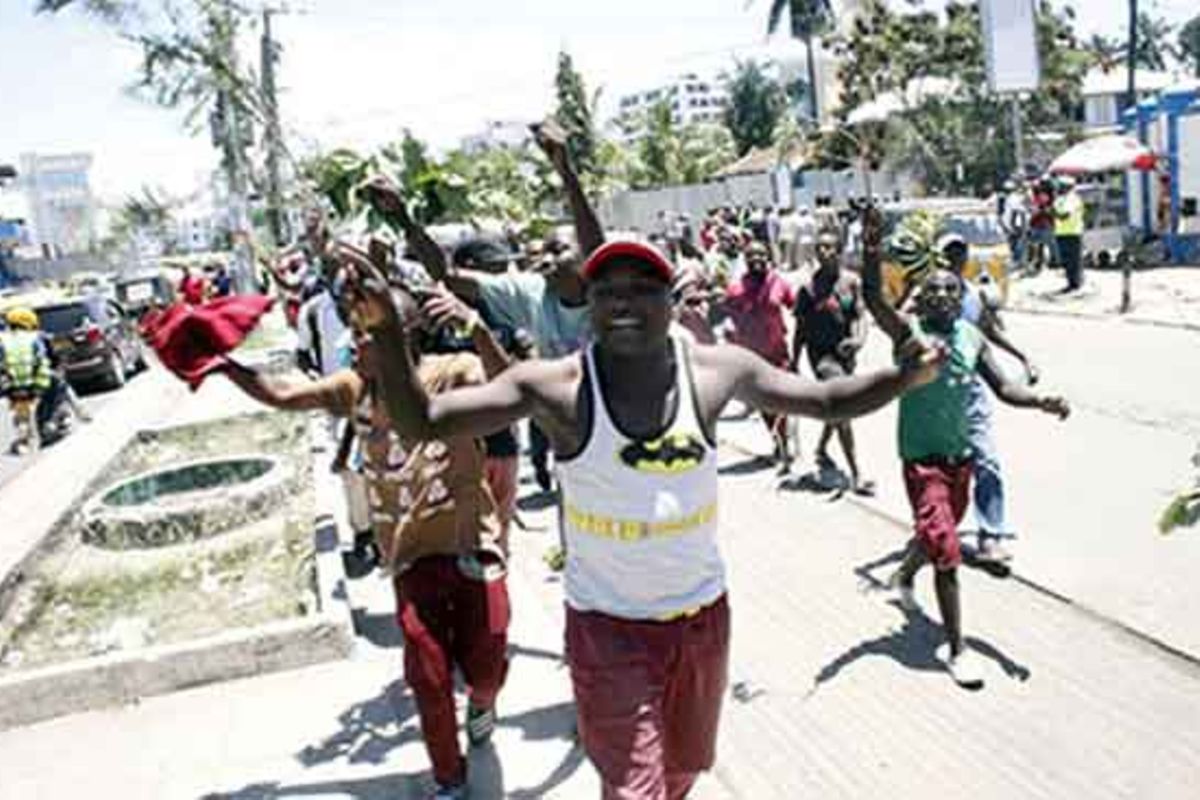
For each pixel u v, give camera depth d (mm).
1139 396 11094
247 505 9133
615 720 3141
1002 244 18891
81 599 7770
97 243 72312
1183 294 18281
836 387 3180
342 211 4883
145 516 8828
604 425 3020
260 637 5812
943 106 33969
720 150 58062
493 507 4648
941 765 4559
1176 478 8195
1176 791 4258
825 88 45406
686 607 3182
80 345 21703
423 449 4324
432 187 6453
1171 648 5387
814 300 8539
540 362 3135
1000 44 24016
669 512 3057
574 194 5090
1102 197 24594
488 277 5496
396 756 4875
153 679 5684
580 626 3213
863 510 8078
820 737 4855
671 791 3547
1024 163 30953
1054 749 4605
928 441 5379
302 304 8508
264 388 4234
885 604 6238
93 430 14219
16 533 9047
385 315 2877
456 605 4488
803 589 6594
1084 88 38344
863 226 3457
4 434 18328
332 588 6523
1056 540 6996
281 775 4777
